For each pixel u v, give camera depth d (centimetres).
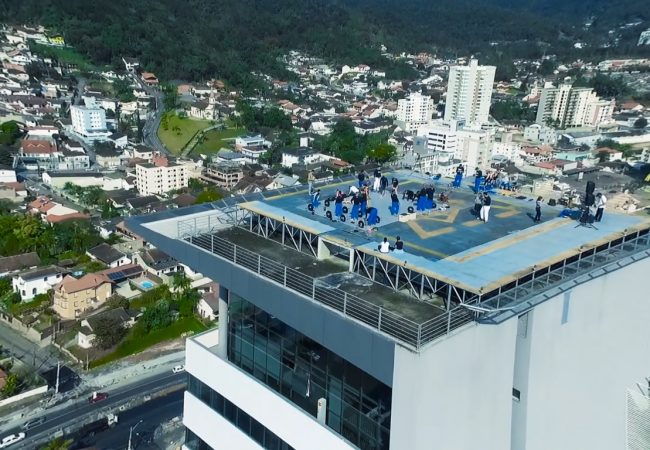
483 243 2497
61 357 8169
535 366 2284
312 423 2230
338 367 2147
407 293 2231
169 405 7362
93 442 6644
